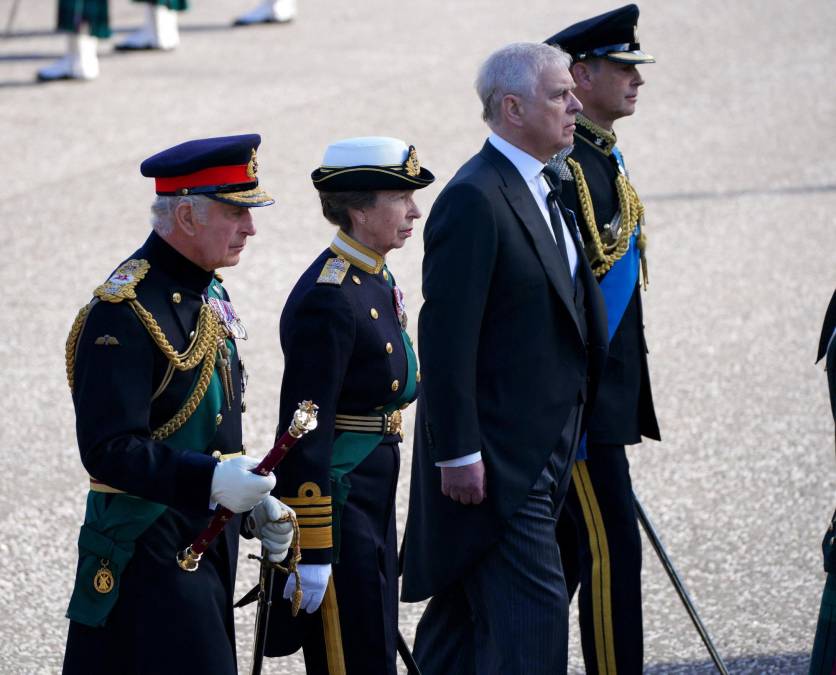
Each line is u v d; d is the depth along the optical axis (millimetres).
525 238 13711
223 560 12016
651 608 17938
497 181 13719
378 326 13039
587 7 62406
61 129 43656
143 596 11461
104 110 45938
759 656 16688
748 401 25094
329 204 13078
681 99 48156
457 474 13406
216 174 11445
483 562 13984
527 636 13781
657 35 57750
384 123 44094
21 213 35969
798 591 18328
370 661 13312
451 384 13258
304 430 11102
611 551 15508
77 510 20641
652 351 27609
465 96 47312
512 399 13734
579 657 16859
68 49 50031
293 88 48844
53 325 28703
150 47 55594
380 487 13352
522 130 13891
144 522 11438
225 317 12109
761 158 41219
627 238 15984
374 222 13000
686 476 22031
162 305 11461
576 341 14047
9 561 18984
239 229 11719
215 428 11797
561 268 13961
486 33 57594
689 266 32469
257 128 43562
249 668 16422
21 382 25766
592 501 15602
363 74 50906
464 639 14836
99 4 49438
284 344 13016
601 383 15711
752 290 30875
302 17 62406
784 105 47156
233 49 55688
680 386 25828
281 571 12781
